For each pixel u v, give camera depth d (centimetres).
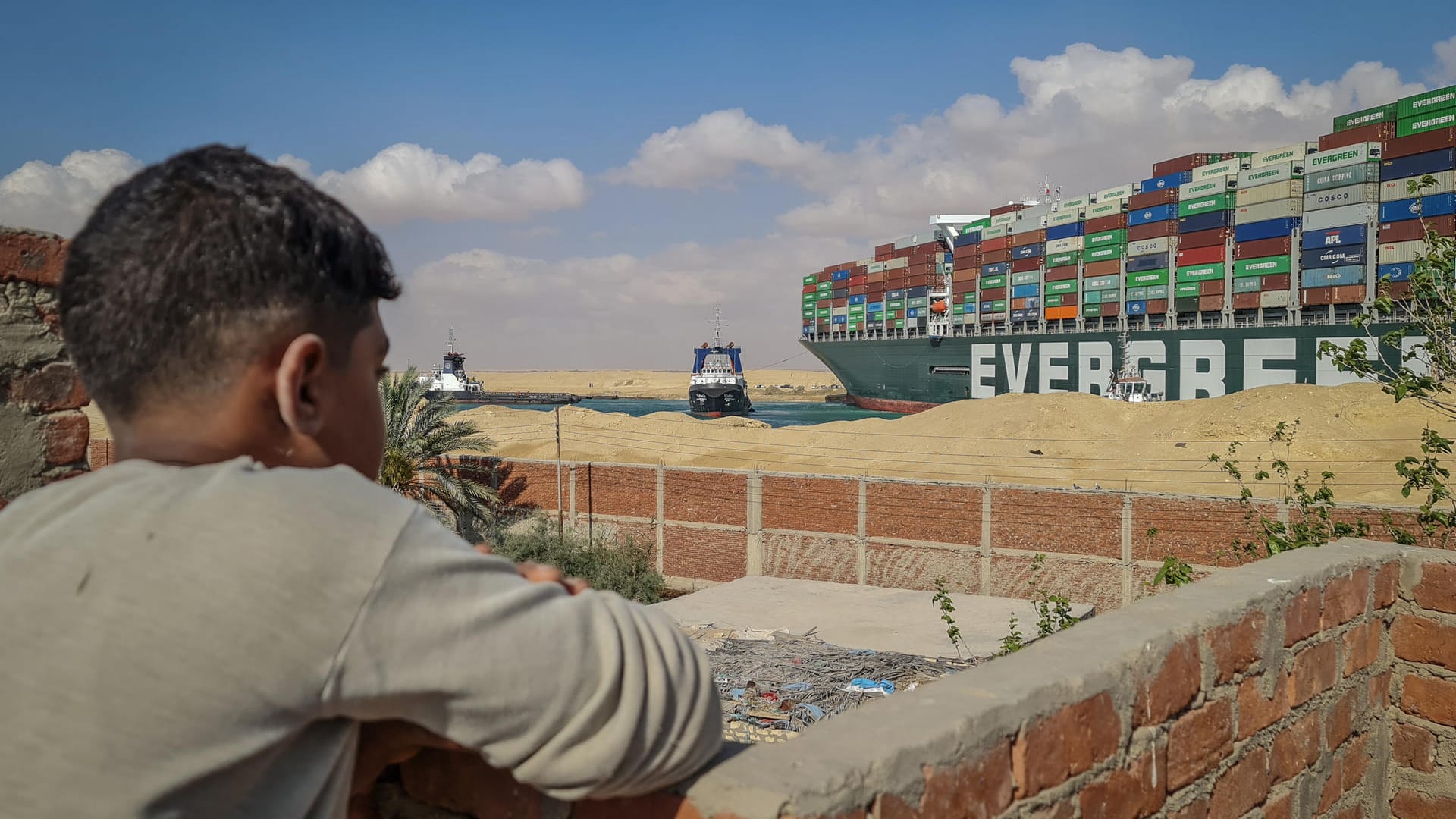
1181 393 5784
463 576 91
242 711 80
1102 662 187
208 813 81
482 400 10206
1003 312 7169
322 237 99
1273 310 5362
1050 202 6988
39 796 77
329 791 92
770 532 2889
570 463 3212
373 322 109
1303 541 691
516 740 91
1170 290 5909
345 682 83
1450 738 306
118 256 94
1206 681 225
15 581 83
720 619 1645
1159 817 208
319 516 85
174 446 98
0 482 221
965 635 1526
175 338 93
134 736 78
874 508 2727
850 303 9025
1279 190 5231
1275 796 260
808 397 17225
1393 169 4703
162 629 79
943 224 7781
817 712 1033
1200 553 2259
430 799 144
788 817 112
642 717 96
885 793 129
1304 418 3181
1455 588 303
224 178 97
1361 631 301
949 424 4003
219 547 82
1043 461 3391
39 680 79
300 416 99
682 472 3028
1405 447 2831
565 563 2723
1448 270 682
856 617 1659
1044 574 2481
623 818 124
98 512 87
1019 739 161
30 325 227
